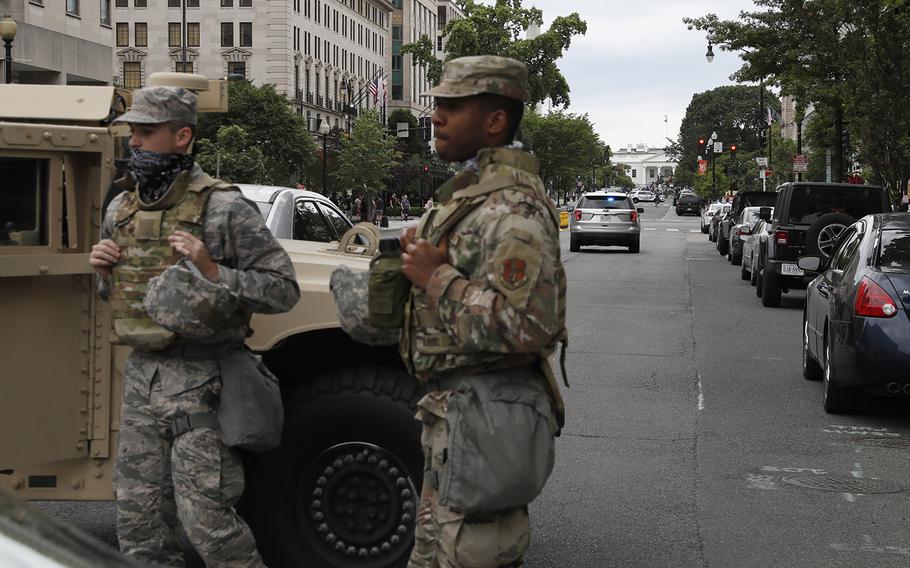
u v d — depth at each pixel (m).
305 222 8.77
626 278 26.11
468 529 3.28
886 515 6.84
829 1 26.48
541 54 81.88
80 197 4.60
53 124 4.59
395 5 133.00
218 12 93.06
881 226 10.12
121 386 4.73
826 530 6.52
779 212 19.81
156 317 4.02
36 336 4.57
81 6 49.81
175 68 93.75
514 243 3.16
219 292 4.03
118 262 4.18
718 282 25.19
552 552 6.05
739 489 7.41
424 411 3.39
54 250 4.52
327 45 105.81
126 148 4.92
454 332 3.19
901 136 26.28
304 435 4.90
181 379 4.14
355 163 74.25
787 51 31.31
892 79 26.16
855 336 9.46
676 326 16.70
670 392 11.05
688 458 8.28
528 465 3.24
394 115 107.62
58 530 1.62
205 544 4.16
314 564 4.96
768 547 6.18
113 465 4.77
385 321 3.40
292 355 5.06
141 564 1.82
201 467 4.13
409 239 3.38
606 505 6.99
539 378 3.41
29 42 45.09
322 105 103.50
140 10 93.44
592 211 37.53
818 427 9.47
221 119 72.00
